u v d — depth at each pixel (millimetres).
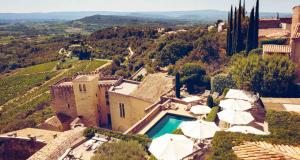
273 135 18016
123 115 46469
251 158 15086
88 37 189125
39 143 33188
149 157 25281
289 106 28797
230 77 43906
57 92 50781
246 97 34562
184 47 79750
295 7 39094
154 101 41438
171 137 24609
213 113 34438
